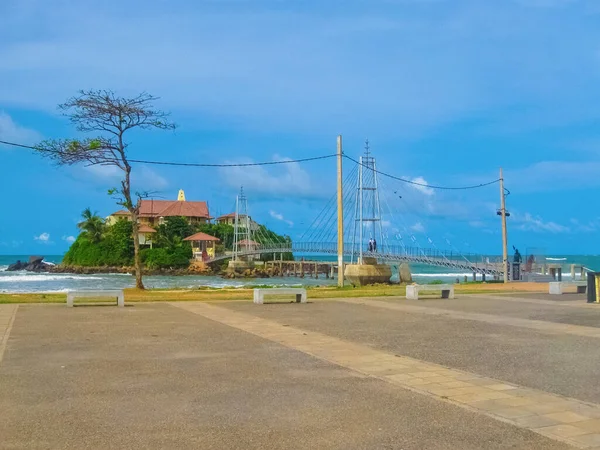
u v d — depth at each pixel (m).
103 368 9.33
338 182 34.00
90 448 5.67
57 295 24.19
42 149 27.12
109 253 107.12
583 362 10.05
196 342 11.94
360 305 20.33
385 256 62.06
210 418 6.68
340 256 33.84
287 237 130.50
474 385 8.34
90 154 28.09
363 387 8.20
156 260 102.31
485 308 19.31
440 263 57.66
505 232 41.66
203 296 24.12
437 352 10.98
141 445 5.76
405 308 19.28
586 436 6.14
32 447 5.69
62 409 6.99
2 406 7.11
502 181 41.66
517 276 42.28
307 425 6.45
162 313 17.30
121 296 19.44
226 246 117.56
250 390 7.99
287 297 23.44
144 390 7.94
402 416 6.81
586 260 149.38
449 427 6.41
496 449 5.74
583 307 19.62
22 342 11.77
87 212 112.88
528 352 11.02
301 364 9.77
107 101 27.77
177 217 113.31
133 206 29.81
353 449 5.71
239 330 13.75
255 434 6.13
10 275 100.19
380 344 11.88
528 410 7.09
